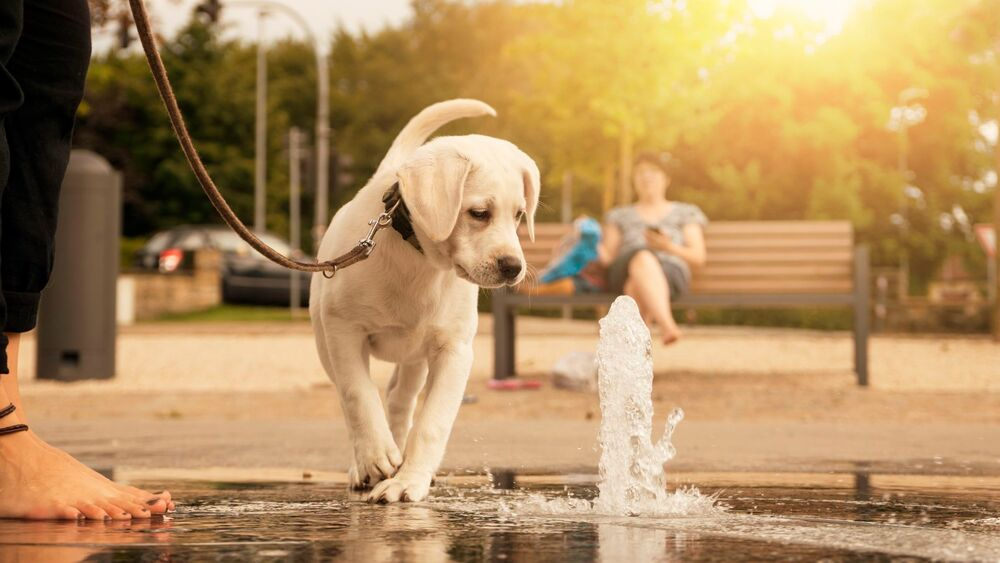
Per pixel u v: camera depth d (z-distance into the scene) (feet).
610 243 31.71
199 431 20.79
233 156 149.28
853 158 131.34
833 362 40.01
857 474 14.05
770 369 37.14
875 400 26.99
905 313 62.18
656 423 22.26
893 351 45.09
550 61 75.97
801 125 126.62
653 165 31.48
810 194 127.03
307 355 44.14
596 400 27.20
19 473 10.00
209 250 87.61
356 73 181.98
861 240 130.82
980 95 137.90
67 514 9.67
